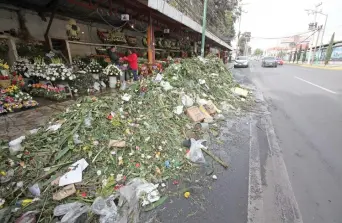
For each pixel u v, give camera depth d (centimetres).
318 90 916
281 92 908
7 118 421
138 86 523
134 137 347
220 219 229
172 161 327
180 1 1031
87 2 684
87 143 312
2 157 270
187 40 1811
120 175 284
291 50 6112
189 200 256
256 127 499
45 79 576
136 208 237
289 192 273
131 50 1162
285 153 374
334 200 258
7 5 623
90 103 413
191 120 475
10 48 597
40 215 216
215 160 346
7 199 232
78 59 786
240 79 1365
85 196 246
